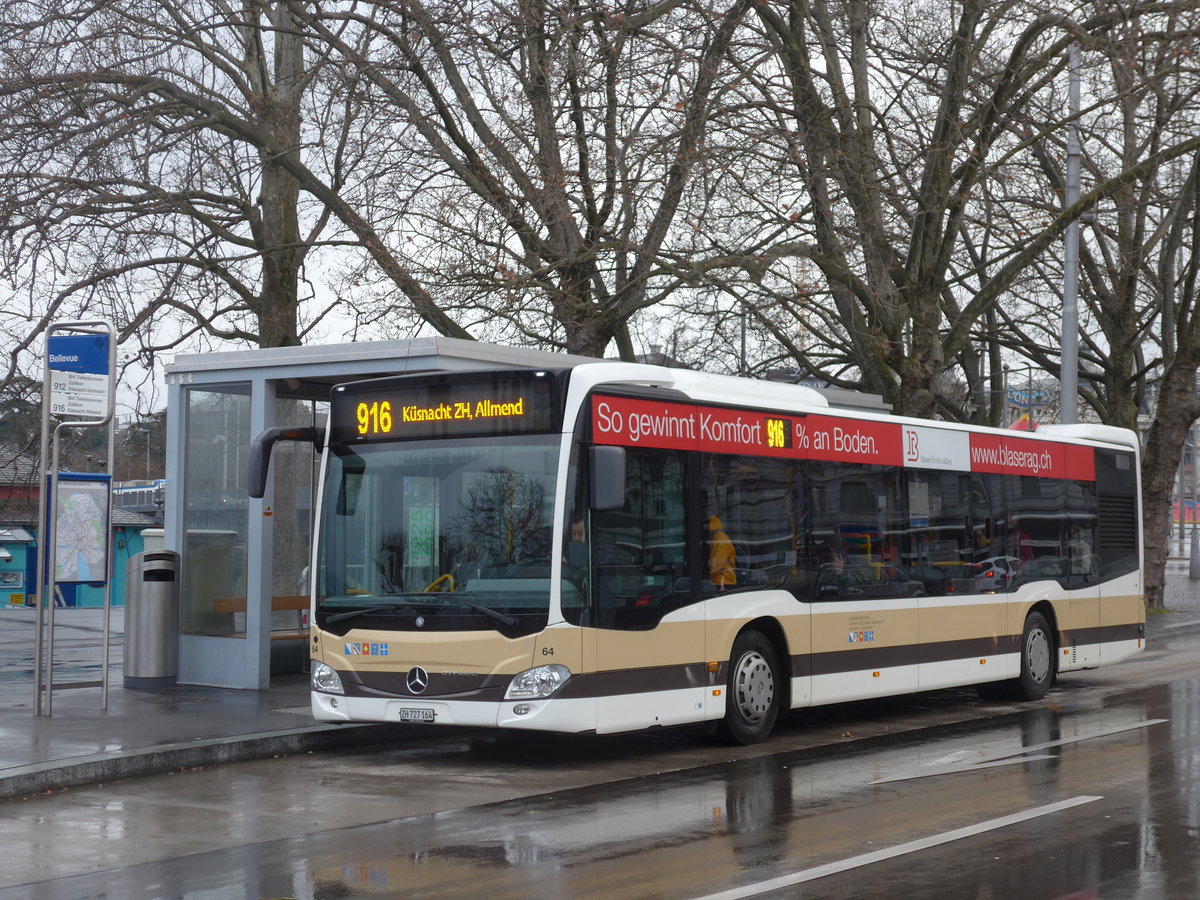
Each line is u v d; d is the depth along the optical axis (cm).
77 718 1272
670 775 1075
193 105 2089
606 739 1292
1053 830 841
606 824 866
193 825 872
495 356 1420
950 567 1516
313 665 1167
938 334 2253
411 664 1107
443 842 813
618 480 1061
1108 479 1844
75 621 2786
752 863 751
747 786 1017
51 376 1297
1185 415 2900
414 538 1134
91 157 1970
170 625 1530
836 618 1342
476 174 2108
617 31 1898
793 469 1311
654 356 2888
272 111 2214
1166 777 1043
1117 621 1831
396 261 2103
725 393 1271
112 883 714
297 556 1661
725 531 1223
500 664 1073
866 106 2173
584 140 2030
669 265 1977
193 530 1554
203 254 2184
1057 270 2962
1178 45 1977
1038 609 1683
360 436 1176
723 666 1207
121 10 2022
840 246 2170
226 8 2200
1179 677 1917
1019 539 1642
